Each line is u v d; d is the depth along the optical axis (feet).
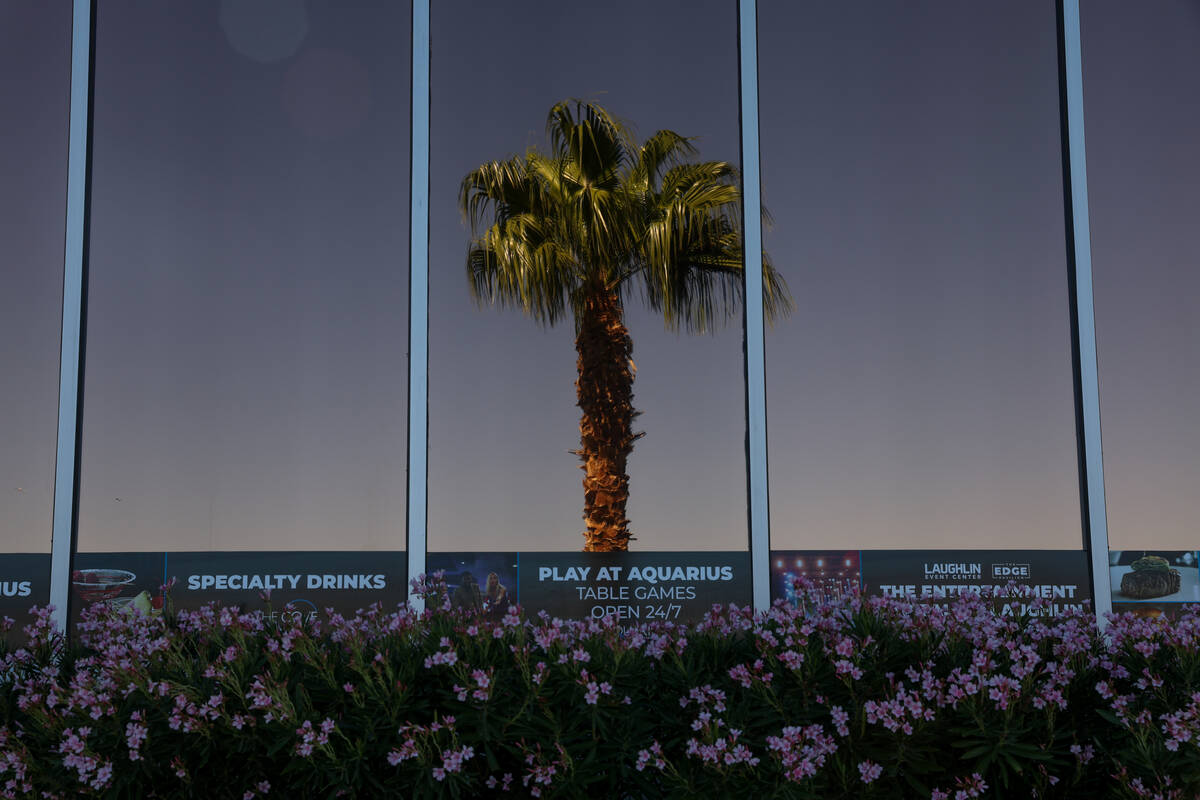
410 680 9.63
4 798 9.61
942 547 17.94
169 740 9.50
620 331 18.31
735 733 9.17
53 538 14.33
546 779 9.07
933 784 9.93
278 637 10.78
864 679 9.98
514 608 10.18
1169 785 9.25
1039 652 10.80
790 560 16.47
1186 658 10.07
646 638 11.35
